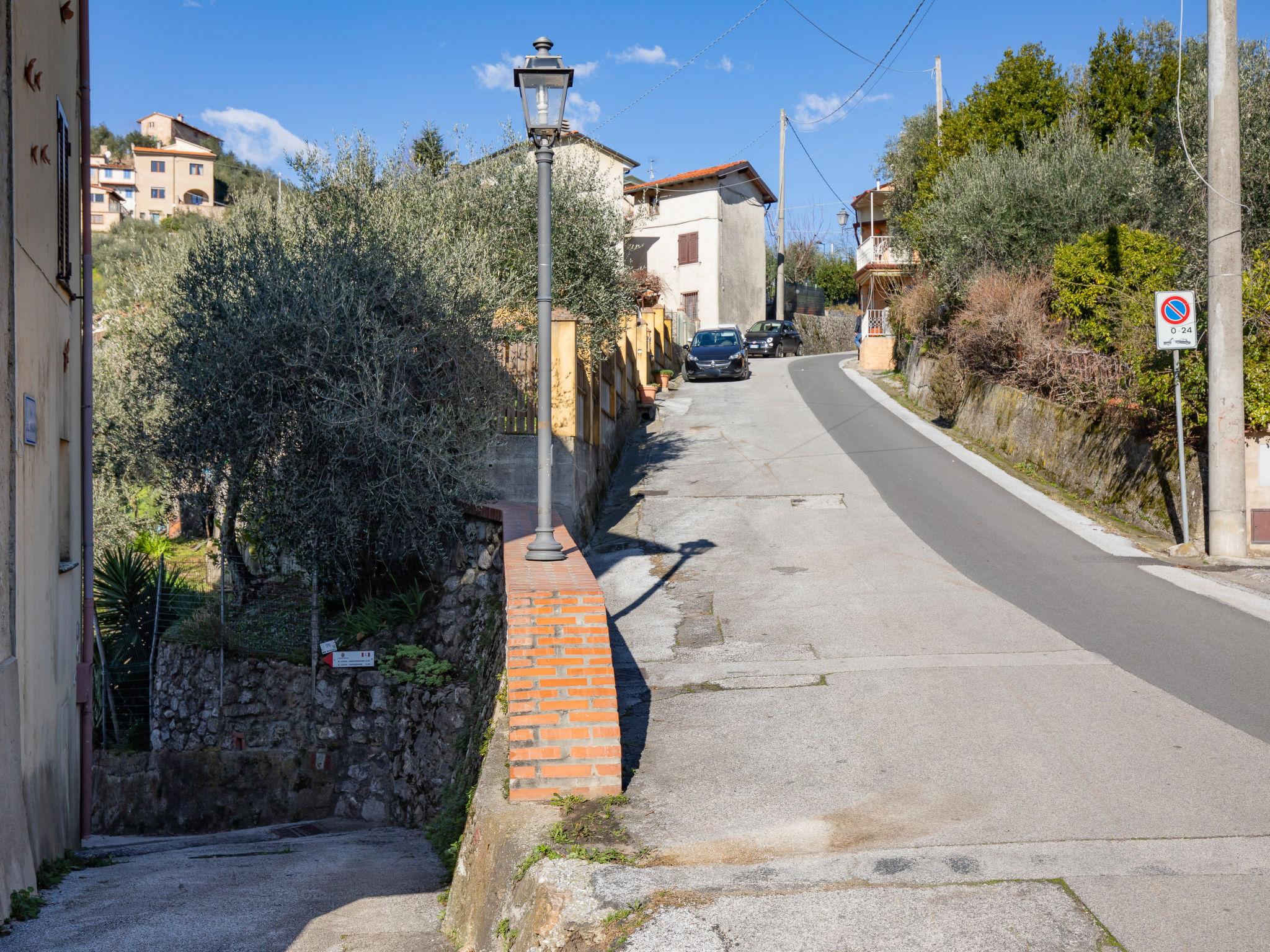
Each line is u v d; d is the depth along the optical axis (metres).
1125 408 13.65
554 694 5.64
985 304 18.98
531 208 15.65
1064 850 4.59
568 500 12.51
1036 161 21.55
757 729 6.58
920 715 6.66
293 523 10.79
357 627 11.20
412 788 10.14
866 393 25.94
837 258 68.44
